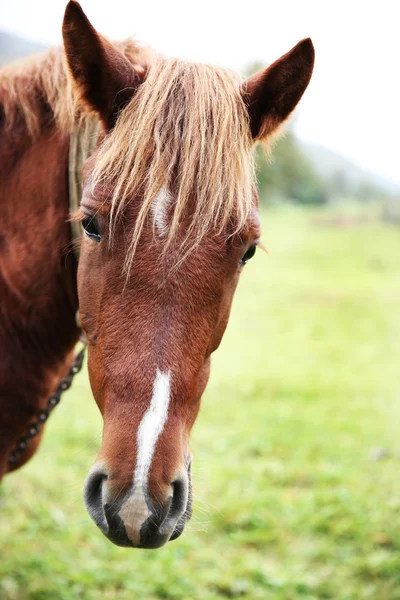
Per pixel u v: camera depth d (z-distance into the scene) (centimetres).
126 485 149
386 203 3228
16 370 219
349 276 1617
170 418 154
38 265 213
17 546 347
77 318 228
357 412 609
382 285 1490
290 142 2898
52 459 461
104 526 154
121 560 344
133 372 155
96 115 180
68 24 169
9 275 215
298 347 900
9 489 409
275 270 1700
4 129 216
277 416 580
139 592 317
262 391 671
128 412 154
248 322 1075
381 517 392
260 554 362
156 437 151
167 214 159
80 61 173
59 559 337
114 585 324
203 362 165
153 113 163
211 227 162
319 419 579
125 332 158
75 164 204
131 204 160
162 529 152
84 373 730
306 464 473
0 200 216
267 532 377
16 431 227
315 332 1004
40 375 225
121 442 152
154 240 158
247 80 186
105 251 163
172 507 156
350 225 2880
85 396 640
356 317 1134
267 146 189
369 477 453
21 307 216
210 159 160
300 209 3409
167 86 166
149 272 157
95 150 183
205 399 635
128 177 160
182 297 158
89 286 170
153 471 149
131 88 175
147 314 157
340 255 2003
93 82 176
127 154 161
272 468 464
